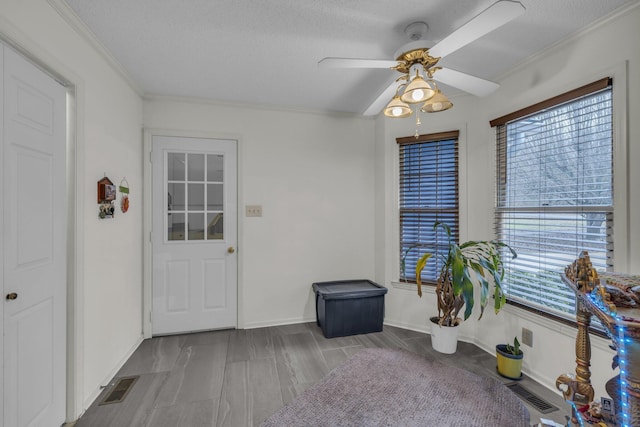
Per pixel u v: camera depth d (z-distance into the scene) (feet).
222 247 9.57
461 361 7.55
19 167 4.35
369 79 7.99
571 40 5.98
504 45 6.34
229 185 9.62
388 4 5.08
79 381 5.55
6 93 4.12
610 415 3.52
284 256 10.07
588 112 5.83
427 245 9.28
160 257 9.05
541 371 6.59
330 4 5.08
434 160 9.32
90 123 5.99
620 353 2.85
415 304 9.62
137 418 5.47
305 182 10.25
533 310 6.88
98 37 6.00
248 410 5.67
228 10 5.23
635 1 4.94
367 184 10.80
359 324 9.23
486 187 8.21
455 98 8.84
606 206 5.51
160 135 9.02
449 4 5.07
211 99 9.31
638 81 4.98
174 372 7.05
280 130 10.02
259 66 7.27
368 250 10.78
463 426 5.21
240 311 9.66
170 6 5.12
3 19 3.91
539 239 6.88
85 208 5.78
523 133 7.30
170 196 9.16
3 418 4.04
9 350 4.16
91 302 6.00
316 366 7.30
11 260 4.20
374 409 5.67
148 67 7.28
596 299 3.39
